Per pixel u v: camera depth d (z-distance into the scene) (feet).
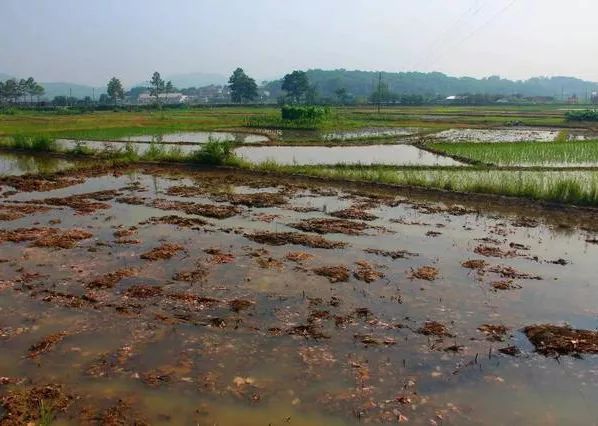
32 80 404.36
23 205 55.62
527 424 20.70
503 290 33.53
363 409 21.36
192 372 23.79
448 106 384.88
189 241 42.91
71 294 31.89
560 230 48.37
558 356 25.52
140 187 67.00
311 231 46.73
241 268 36.63
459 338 27.20
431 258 39.65
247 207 56.24
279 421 20.54
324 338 26.96
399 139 138.82
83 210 53.36
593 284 34.88
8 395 21.99
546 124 191.62
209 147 85.71
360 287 33.65
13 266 36.55
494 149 106.11
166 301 31.07
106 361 24.61
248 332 27.53
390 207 57.00
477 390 22.82
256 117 211.20
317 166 82.02
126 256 38.91
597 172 76.18
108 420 20.44
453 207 57.00
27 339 26.66
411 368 24.35
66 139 129.49
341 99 438.40
